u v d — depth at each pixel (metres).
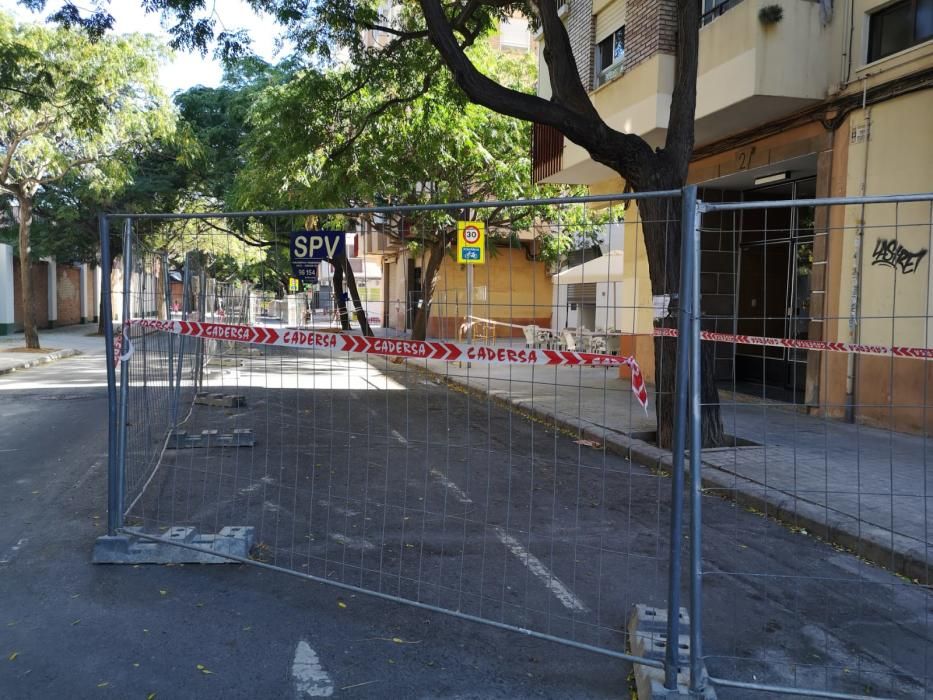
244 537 4.64
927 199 3.04
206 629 3.64
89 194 22.75
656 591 4.25
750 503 6.08
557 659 3.39
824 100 9.65
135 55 17.48
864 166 9.14
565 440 8.95
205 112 24.59
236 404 10.79
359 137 14.37
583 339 12.28
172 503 5.87
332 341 4.32
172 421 8.37
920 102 8.41
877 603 4.18
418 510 5.79
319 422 9.79
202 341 10.51
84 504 5.88
